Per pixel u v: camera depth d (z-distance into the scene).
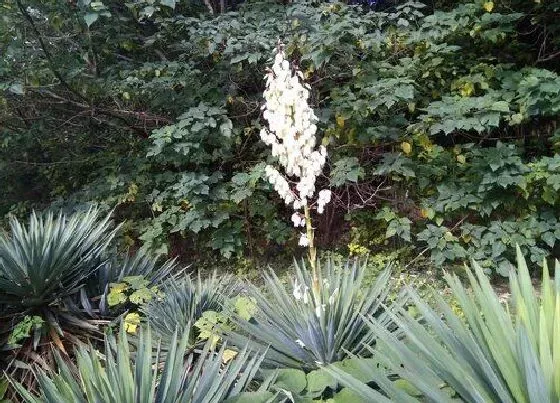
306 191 2.76
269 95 2.71
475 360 1.79
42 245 3.65
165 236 6.37
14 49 5.29
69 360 3.26
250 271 6.44
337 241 6.63
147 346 2.23
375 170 5.98
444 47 5.66
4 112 6.36
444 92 6.21
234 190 6.14
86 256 3.88
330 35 5.32
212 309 3.48
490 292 1.92
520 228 5.58
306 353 2.84
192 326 3.11
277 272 6.37
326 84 6.10
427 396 1.71
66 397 2.06
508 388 1.67
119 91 5.89
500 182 5.38
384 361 1.93
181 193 5.89
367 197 6.41
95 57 6.22
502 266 5.45
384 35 5.79
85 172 7.85
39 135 7.07
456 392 1.82
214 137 6.11
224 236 6.38
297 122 2.68
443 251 5.65
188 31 6.26
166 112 6.49
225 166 6.80
